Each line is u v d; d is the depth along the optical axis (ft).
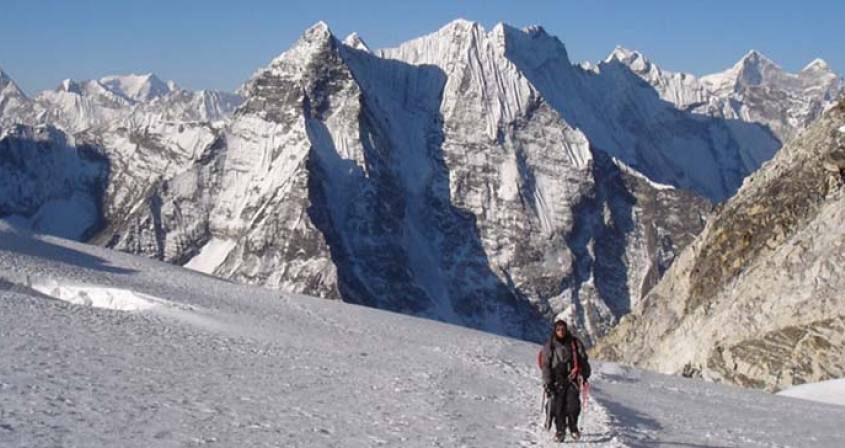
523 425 76.18
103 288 172.45
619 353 268.41
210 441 58.90
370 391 88.48
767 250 228.84
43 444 53.06
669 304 258.16
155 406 68.44
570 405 68.54
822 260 199.62
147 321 132.46
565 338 69.72
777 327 197.06
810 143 240.53
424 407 81.10
